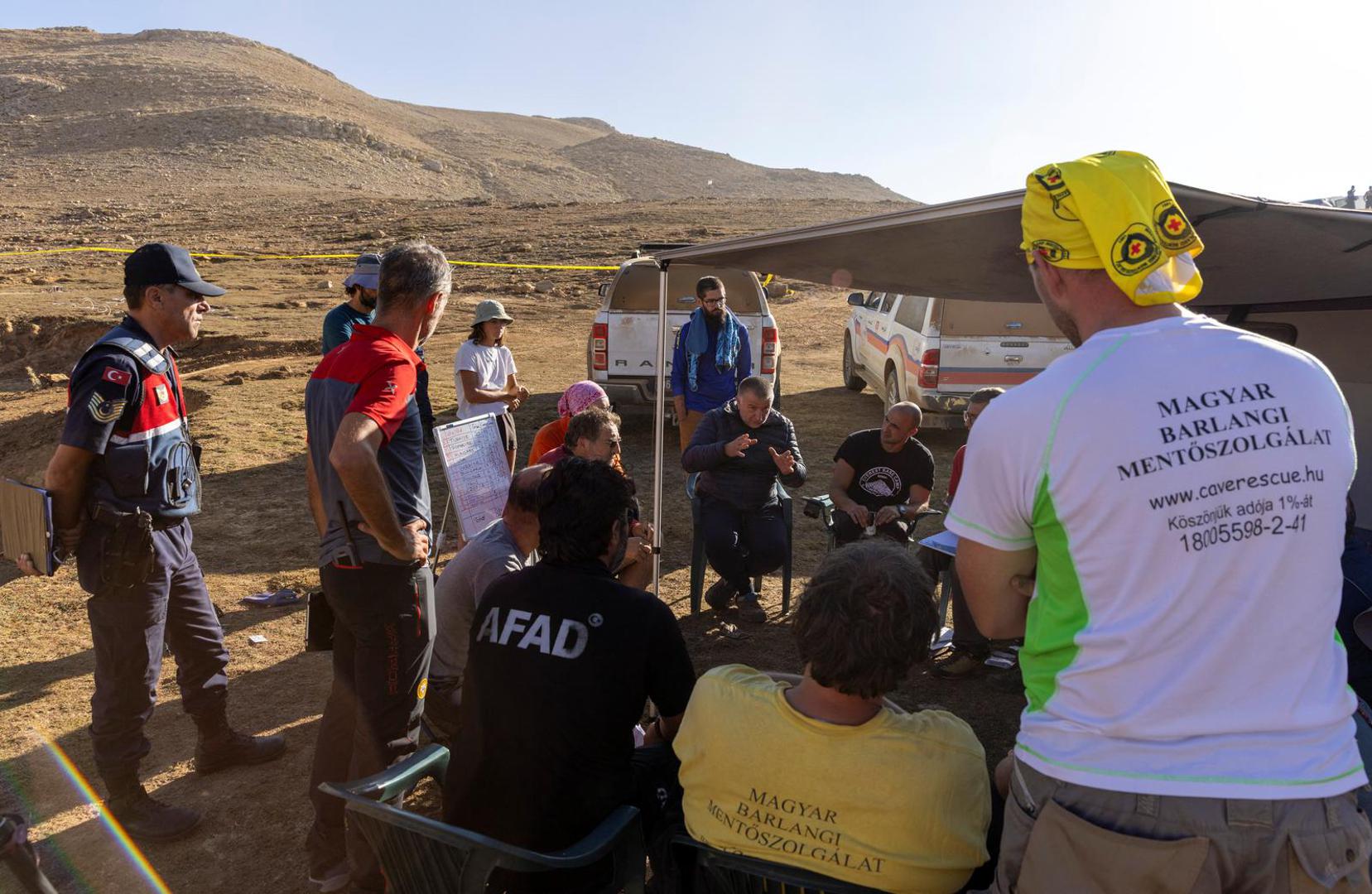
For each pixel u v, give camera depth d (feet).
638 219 142.31
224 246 126.62
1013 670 16.92
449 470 16.14
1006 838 5.90
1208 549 5.14
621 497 9.00
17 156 281.95
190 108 343.67
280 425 35.83
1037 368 32.45
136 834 12.11
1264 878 5.09
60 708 15.40
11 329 70.38
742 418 19.24
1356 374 14.61
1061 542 5.43
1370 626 10.25
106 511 11.39
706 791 7.76
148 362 11.64
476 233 131.34
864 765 7.16
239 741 13.92
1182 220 5.56
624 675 8.51
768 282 33.12
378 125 399.65
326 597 10.97
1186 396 5.25
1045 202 5.79
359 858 10.23
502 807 8.39
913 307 35.50
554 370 49.16
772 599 20.90
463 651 13.06
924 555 17.84
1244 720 5.13
